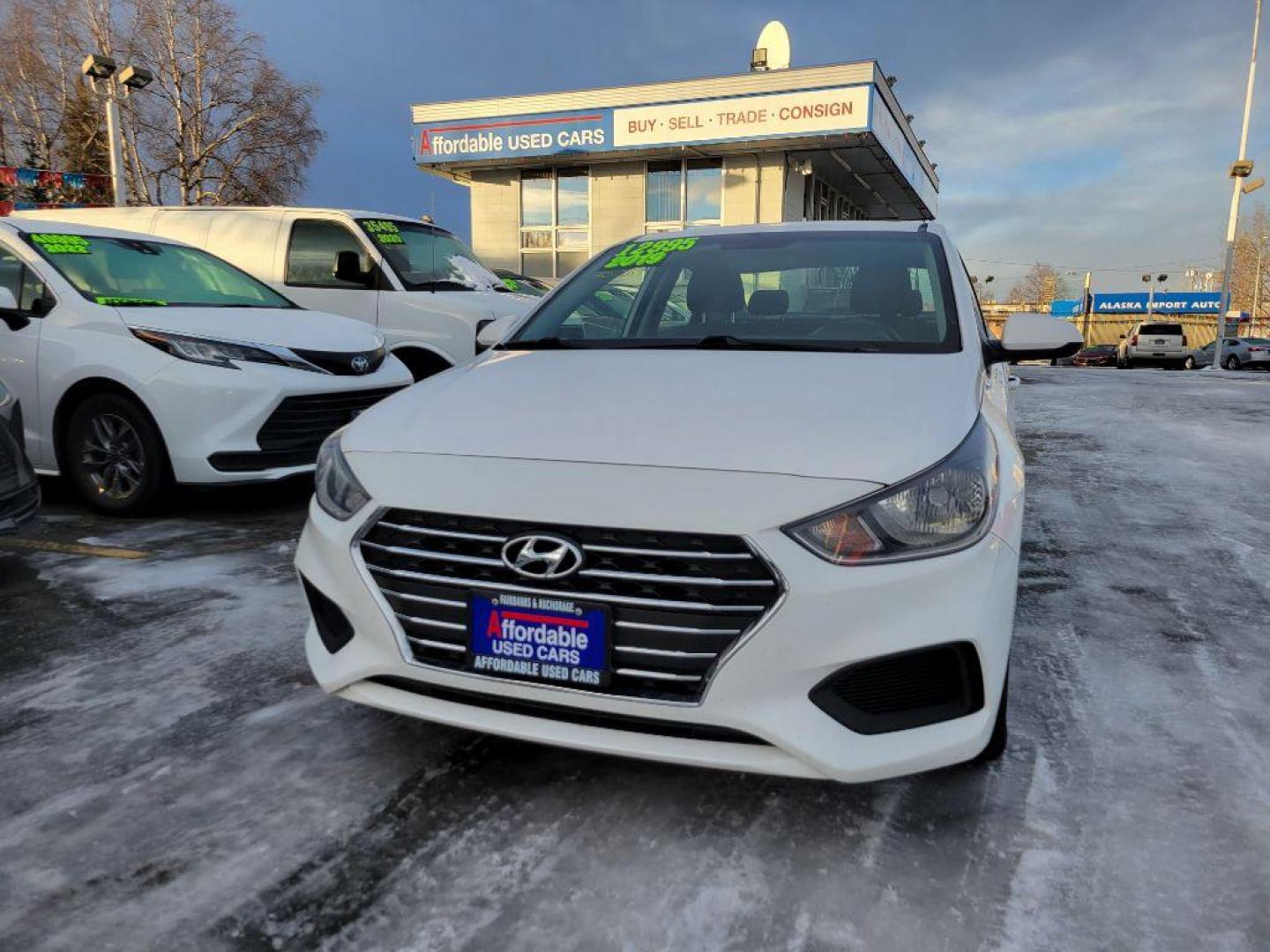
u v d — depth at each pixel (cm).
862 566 172
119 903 172
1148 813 199
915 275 296
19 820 198
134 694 259
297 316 514
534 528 181
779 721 172
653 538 175
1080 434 762
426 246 727
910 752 176
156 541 414
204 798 207
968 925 165
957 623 175
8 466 335
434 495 190
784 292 299
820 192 1808
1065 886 175
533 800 207
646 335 293
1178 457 644
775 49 1775
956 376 230
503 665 186
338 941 162
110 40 2977
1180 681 266
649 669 178
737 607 172
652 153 1577
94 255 493
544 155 1605
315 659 214
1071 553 400
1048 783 211
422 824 197
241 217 718
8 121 3084
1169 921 165
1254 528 442
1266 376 1780
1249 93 2384
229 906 171
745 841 191
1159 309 5719
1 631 304
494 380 245
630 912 169
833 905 171
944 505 180
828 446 186
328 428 467
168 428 429
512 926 166
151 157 3039
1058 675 269
